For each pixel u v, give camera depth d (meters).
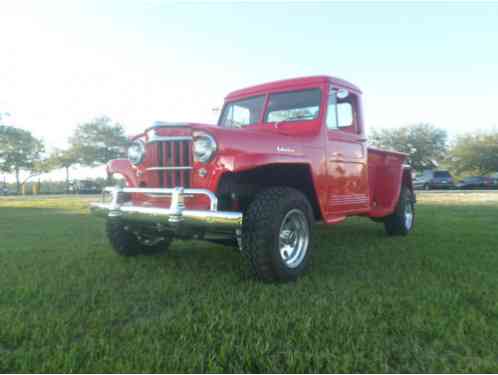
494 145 41.84
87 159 45.28
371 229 6.22
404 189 5.74
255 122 4.44
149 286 2.98
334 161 3.97
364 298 2.65
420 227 6.22
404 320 2.26
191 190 2.93
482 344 1.96
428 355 1.86
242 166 2.92
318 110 3.96
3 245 4.70
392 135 45.00
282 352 1.88
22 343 2.04
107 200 3.71
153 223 3.15
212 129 3.09
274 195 3.14
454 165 46.28
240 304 2.55
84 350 1.92
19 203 13.87
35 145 41.56
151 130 3.43
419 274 3.25
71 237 5.32
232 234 3.19
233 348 1.93
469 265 3.52
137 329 2.17
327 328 2.16
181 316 2.36
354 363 1.77
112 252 4.27
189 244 4.86
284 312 2.40
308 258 3.36
